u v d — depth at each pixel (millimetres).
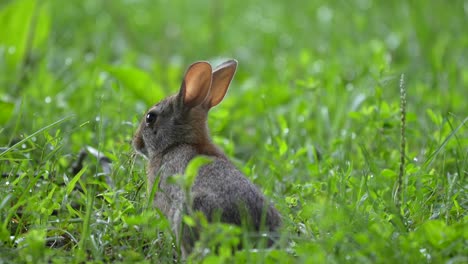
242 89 16062
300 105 13719
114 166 10594
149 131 10484
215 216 8539
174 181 8234
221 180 8859
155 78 16594
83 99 14383
